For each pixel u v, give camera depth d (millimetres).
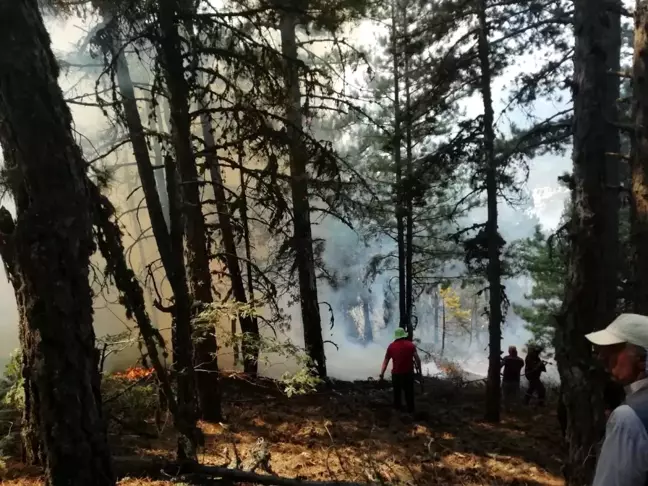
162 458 5066
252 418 8312
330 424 8203
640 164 6531
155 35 5934
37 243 3389
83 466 3498
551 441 8625
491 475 6625
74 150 3619
